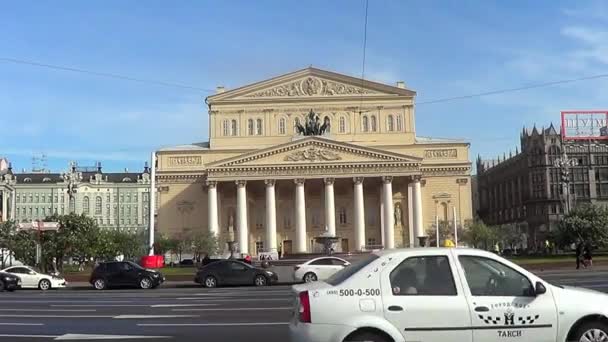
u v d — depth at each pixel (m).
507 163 175.12
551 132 153.25
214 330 17.06
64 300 29.59
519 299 10.67
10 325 19.17
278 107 111.81
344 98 111.44
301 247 99.19
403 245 104.38
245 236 100.81
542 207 151.12
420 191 100.56
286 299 26.56
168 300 28.22
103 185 169.88
